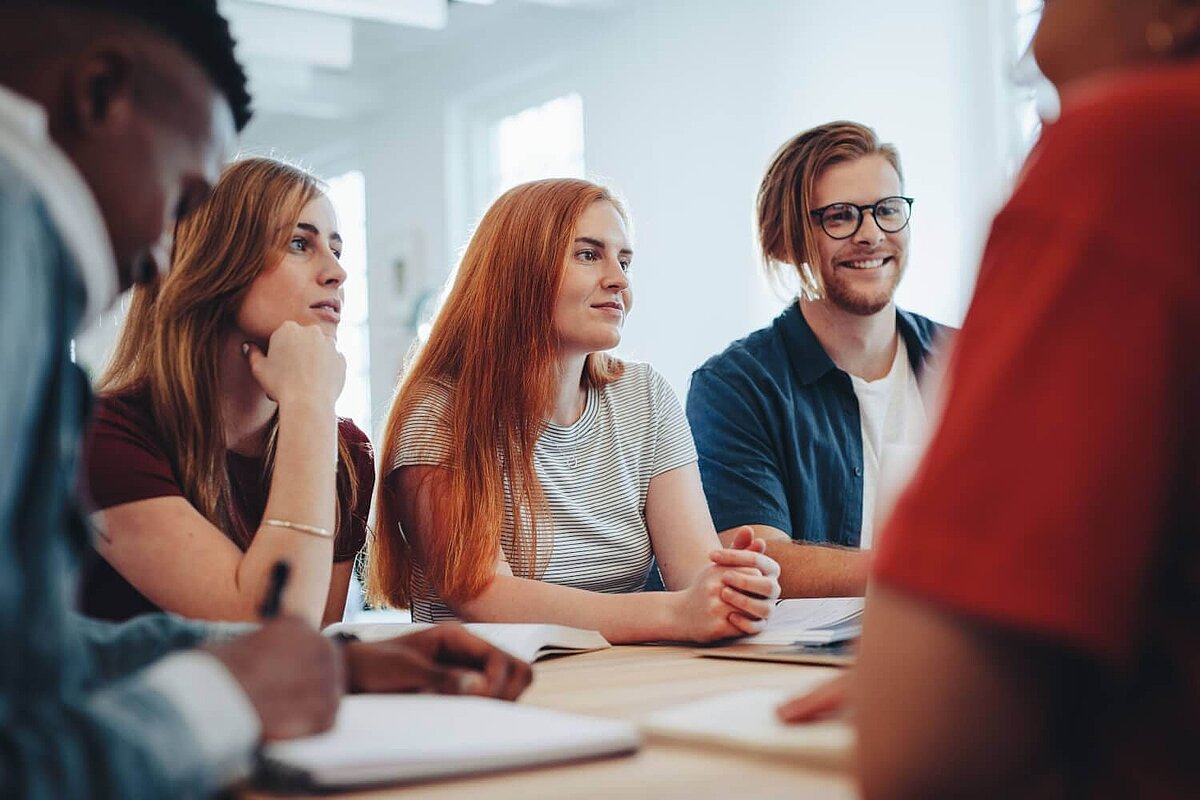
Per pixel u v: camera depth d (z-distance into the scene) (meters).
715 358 2.48
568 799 0.67
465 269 2.04
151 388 1.66
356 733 0.77
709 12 5.01
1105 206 0.48
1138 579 0.46
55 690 0.61
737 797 0.67
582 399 2.11
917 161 4.21
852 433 2.44
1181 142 0.48
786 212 2.48
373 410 6.82
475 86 6.22
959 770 0.47
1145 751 0.50
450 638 1.07
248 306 1.71
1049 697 0.48
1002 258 0.51
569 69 5.81
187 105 0.78
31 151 0.62
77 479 0.74
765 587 1.54
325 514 1.57
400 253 6.67
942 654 0.47
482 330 1.96
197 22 0.78
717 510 2.32
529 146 6.10
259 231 1.71
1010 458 0.47
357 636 1.37
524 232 1.99
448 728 0.80
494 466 1.88
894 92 4.29
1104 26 0.59
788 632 1.53
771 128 4.75
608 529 2.02
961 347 0.52
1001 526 0.46
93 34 0.72
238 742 0.63
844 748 0.73
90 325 0.68
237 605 1.49
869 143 2.45
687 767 0.75
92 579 1.56
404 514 1.92
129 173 0.74
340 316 1.79
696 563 2.05
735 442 2.35
